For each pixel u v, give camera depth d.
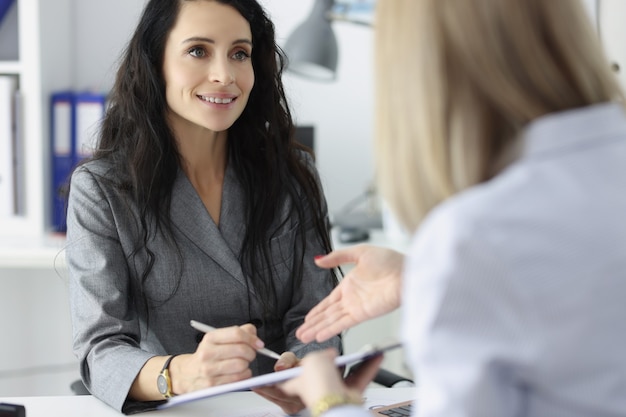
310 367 1.11
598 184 0.88
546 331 0.82
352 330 3.26
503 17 0.92
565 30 0.94
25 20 3.02
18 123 3.04
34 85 3.04
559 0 0.94
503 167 0.93
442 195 0.93
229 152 2.06
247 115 2.06
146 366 1.70
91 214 1.92
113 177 1.95
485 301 0.83
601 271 0.83
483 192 0.88
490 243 0.83
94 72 3.36
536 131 0.91
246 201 2.04
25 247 2.90
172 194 1.97
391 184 0.97
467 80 0.92
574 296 0.83
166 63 1.94
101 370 1.74
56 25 3.18
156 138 1.94
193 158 2.01
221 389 1.38
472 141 0.93
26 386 3.46
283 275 2.07
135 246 1.93
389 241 3.04
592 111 0.92
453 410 0.83
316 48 3.31
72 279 1.92
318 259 1.51
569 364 0.83
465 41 0.92
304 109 3.40
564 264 0.83
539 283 0.83
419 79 0.93
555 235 0.84
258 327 2.03
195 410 1.67
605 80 0.96
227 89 1.90
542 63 0.92
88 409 1.70
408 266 0.90
